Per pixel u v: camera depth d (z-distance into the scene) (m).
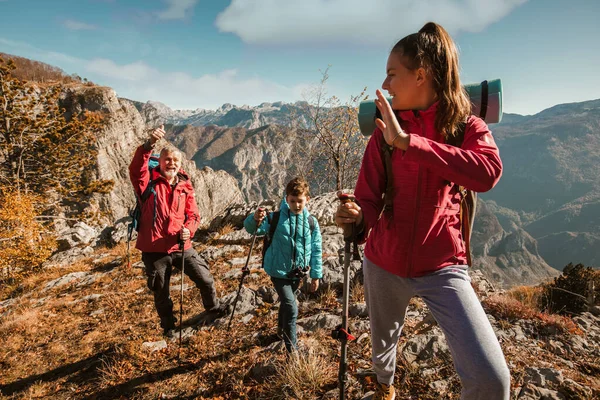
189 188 4.42
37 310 6.64
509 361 3.20
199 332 4.55
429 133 1.62
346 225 1.74
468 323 1.49
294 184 3.50
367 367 3.16
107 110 72.94
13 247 16.97
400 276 1.73
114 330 5.35
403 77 1.59
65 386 3.99
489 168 1.32
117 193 67.06
